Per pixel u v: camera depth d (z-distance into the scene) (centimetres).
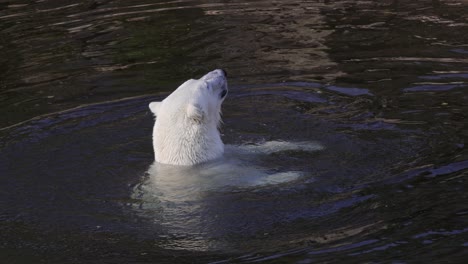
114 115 1363
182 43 1762
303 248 875
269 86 1474
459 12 1894
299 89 1446
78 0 2231
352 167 1097
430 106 1305
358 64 1559
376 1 2064
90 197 1051
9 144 1242
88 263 870
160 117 1171
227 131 1272
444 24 1792
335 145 1184
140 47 1744
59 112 1384
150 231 942
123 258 878
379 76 1478
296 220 948
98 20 1983
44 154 1201
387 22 1839
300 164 1126
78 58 1686
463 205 948
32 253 899
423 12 1912
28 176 1123
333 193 1017
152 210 1002
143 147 1226
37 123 1333
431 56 1566
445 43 1647
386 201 977
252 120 1314
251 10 2031
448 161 1085
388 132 1213
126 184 1091
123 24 1933
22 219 990
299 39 1752
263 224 944
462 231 883
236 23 1909
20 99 1462
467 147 1126
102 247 906
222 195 1037
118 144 1238
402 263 823
